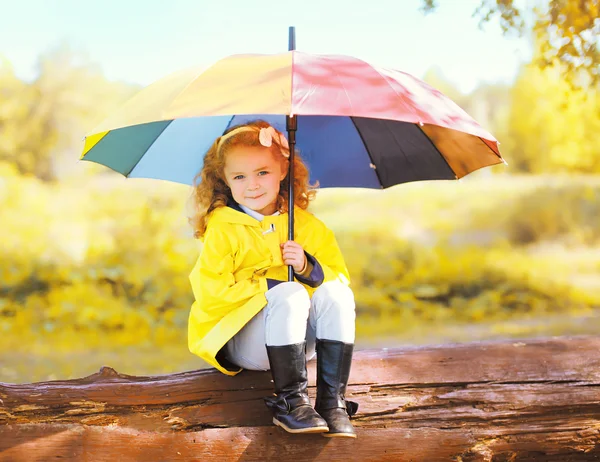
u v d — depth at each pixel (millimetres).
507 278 10414
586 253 12461
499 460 2996
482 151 2826
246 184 2828
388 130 3098
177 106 2244
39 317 8281
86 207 11633
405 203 14016
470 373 3111
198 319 2809
